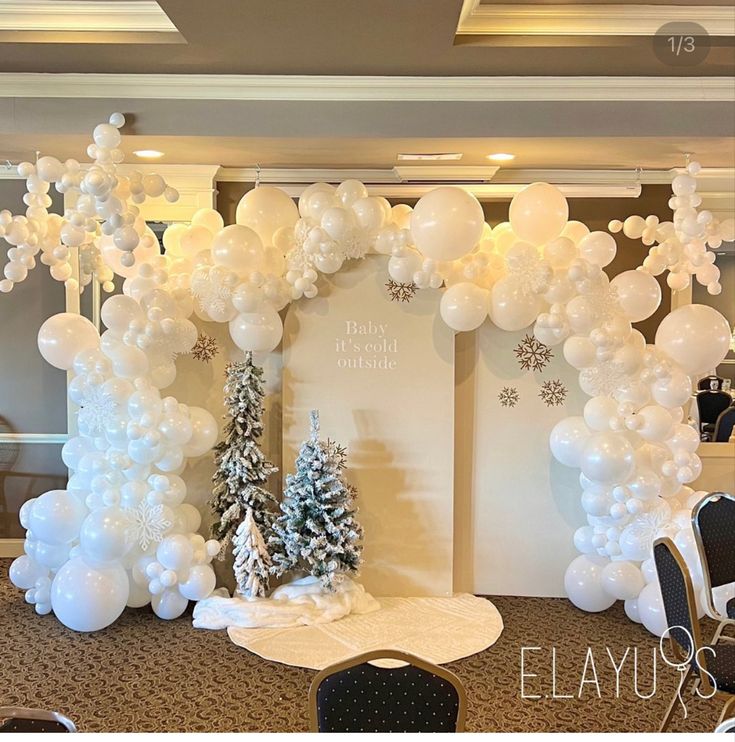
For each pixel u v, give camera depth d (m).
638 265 5.35
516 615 4.08
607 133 3.89
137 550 3.98
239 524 4.09
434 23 3.09
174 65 3.63
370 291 4.18
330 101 3.87
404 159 4.63
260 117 3.88
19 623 3.95
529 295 3.81
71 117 3.86
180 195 5.05
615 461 3.74
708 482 5.03
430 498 4.22
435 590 4.25
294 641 3.68
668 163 4.79
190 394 4.27
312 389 4.20
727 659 2.64
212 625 3.86
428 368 4.20
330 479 3.90
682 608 2.67
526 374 4.29
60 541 3.82
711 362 3.81
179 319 3.87
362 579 4.25
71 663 3.48
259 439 4.17
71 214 3.53
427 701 1.88
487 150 4.28
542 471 4.32
